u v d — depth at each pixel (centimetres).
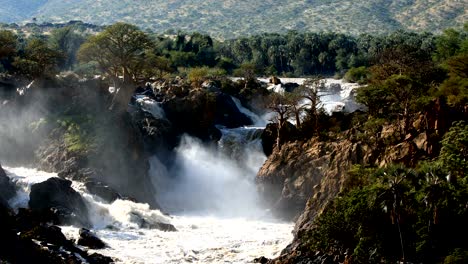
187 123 16712
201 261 9069
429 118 11794
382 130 12812
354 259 8481
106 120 14350
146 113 16100
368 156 12106
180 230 11444
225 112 17975
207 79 19962
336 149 13125
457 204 8631
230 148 16238
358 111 15675
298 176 13688
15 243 8319
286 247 9419
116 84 15862
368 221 8606
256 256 9369
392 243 8544
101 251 9338
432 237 8525
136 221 11525
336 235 8844
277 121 16362
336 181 11706
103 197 12506
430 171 8912
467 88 13712
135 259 8988
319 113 15838
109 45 15612
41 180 12188
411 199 8594
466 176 9112
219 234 11162
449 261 8112
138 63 15838
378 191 8600
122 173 13625
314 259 8806
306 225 10419
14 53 18188
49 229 9212
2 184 11325
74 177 13062
